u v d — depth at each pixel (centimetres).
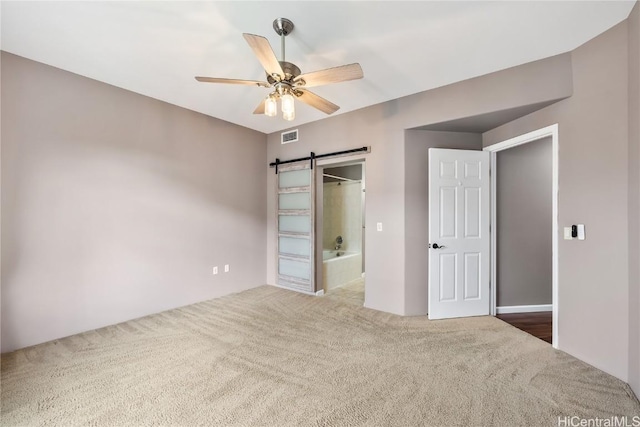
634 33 197
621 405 187
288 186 464
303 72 280
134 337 285
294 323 322
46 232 271
